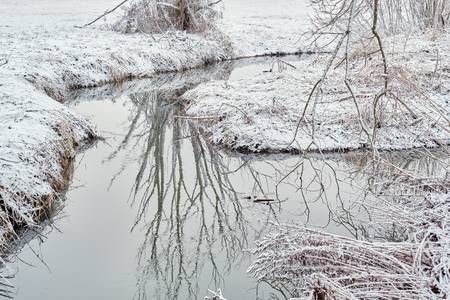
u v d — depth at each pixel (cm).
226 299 545
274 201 838
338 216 749
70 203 827
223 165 1020
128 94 1612
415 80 1205
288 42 2580
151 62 1923
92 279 604
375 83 1193
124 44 2003
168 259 660
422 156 1009
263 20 3170
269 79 1488
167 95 1591
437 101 1154
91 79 1669
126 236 727
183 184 939
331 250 505
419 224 550
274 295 557
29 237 699
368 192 758
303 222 739
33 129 898
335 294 443
